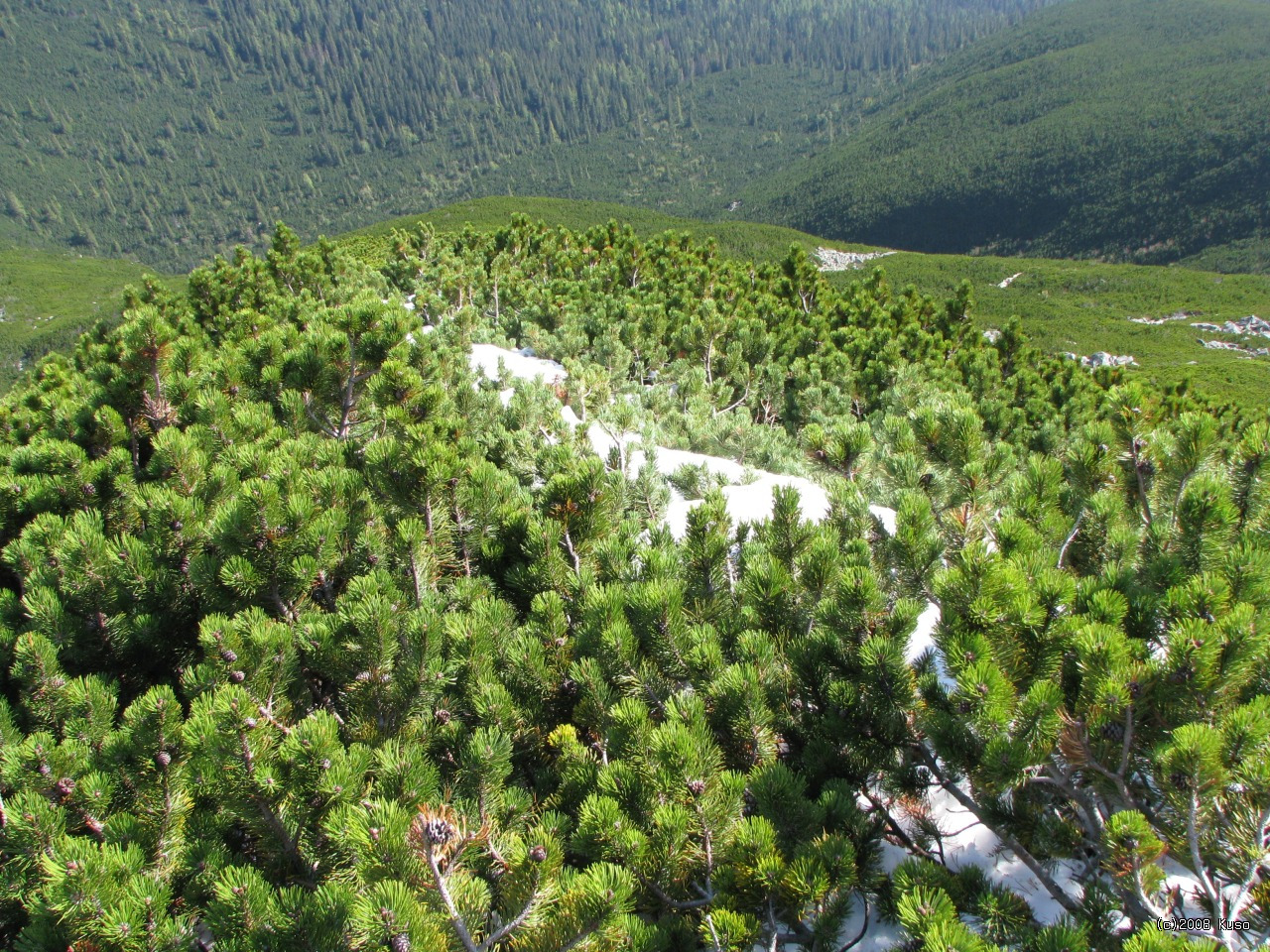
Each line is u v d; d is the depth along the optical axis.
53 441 7.62
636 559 6.42
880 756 4.39
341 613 4.89
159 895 3.28
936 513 6.05
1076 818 4.33
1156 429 5.63
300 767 3.73
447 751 4.87
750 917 3.64
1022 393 21.30
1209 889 3.18
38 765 3.99
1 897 3.68
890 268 161.88
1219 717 3.47
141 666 5.98
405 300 25.19
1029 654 3.96
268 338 9.02
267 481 5.80
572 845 3.86
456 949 3.14
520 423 10.81
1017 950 3.40
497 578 6.61
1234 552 4.00
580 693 5.08
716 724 4.56
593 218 168.50
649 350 19.12
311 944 3.06
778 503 6.14
